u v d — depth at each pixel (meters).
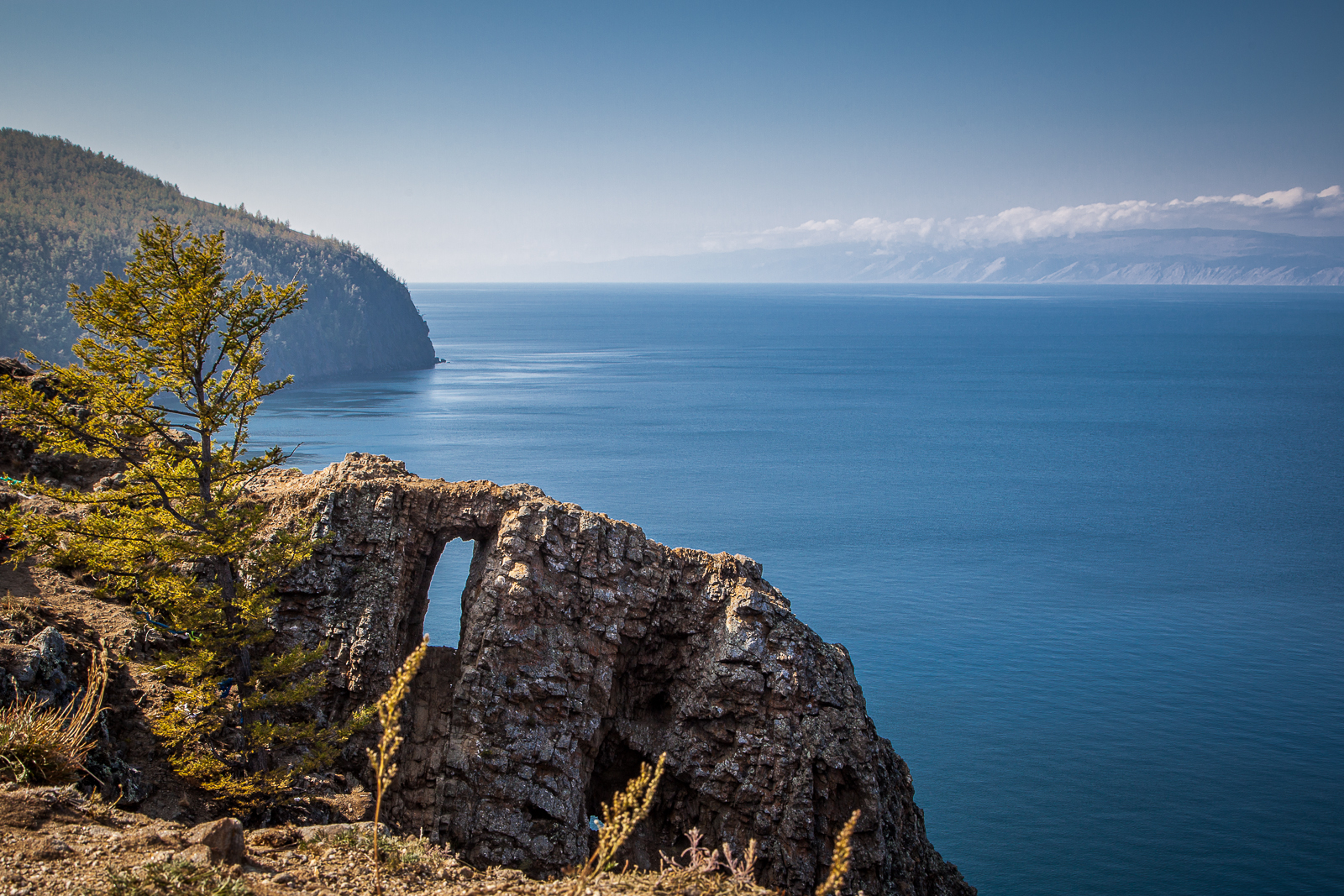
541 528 34.41
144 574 29.59
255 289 30.25
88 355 28.86
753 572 37.12
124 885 13.74
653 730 35.16
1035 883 52.91
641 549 35.38
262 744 28.17
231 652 29.97
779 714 33.62
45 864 14.34
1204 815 59.97
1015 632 93.44
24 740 18.97
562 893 16.27
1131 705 76.19
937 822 58.62
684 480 168.88
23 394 28.08
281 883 15.93
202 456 29.50
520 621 32.97
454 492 35.81
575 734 32.81
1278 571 119.06
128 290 27.97
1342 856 56.00
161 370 30.12
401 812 31.77
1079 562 121.88
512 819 31.17
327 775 31.83
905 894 33.69
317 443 187.75
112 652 29.69
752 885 17.00
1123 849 56.25
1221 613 101.56
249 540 30.69
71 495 29.47
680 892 16.36
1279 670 84.56
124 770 25.19
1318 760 67.44
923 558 122.75
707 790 33.50
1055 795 61.91
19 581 31.47
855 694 35.97
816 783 33.16
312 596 34.69
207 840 15.84
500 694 32.28
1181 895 52.06
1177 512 151.62
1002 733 70.56
